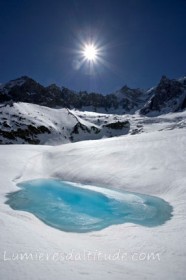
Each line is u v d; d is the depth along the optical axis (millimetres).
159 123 183625
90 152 41031
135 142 43469
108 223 17906
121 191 25906
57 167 37094
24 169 36844
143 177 27625
